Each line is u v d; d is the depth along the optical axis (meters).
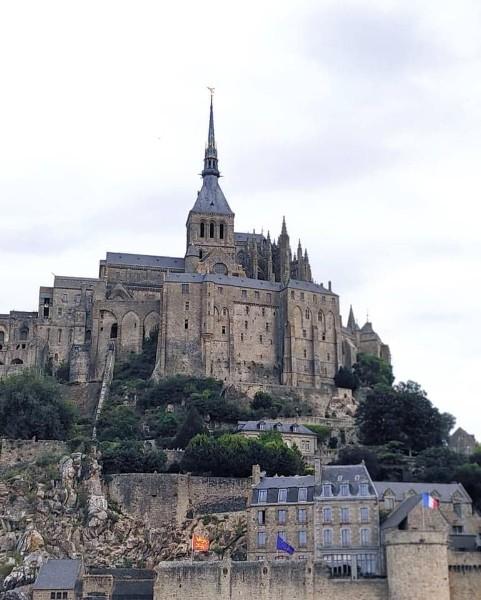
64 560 165.75
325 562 153.25
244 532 182.38
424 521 147.75
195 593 153.50
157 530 190.25
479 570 149.75
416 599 143.00
